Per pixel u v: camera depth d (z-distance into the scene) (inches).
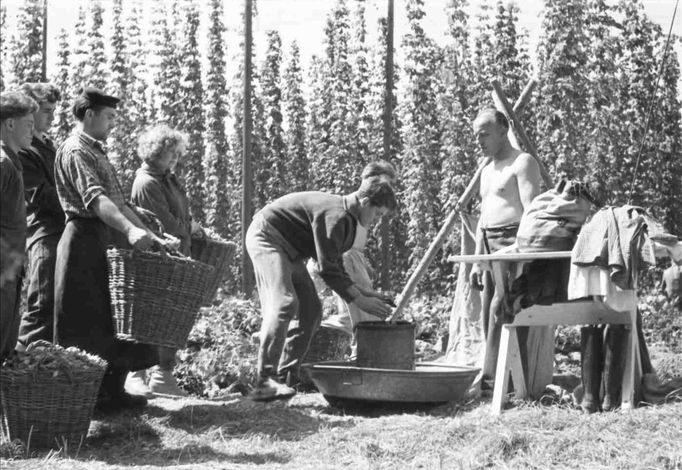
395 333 348.5
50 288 336.5
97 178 323.3
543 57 784.3
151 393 368.5
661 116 852.0
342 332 406.9
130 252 313.0
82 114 329.4
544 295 335.9
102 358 327.0
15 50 930.7
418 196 845.2
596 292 320.5
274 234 352.5
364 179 350.9
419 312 527.5
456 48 847.1
